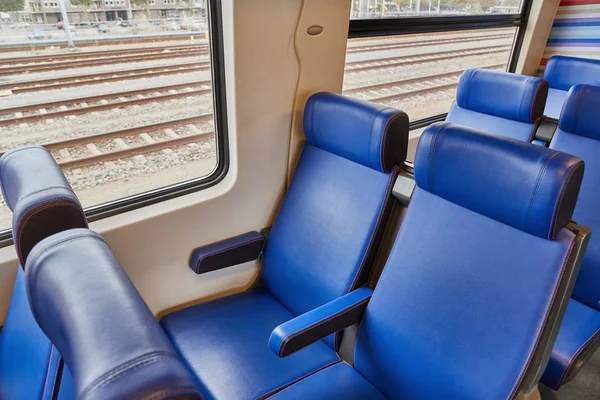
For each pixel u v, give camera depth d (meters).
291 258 1.48
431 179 1.04
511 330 0.89
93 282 0.55
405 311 1.09
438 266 1.04
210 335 1.35
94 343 0.46
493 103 1.98
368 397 1.14
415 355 1.05
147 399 0.41
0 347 1.07
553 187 0.80
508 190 0.87
